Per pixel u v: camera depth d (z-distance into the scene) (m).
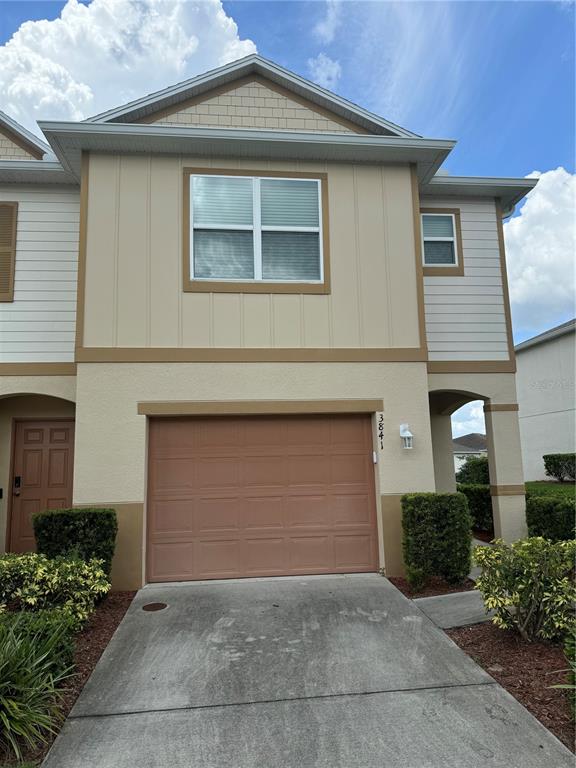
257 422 7.29
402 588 6.51
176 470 7.09
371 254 7.61
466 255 9.16
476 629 5.12
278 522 7.16
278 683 4.16
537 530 8.45
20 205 8.28
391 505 7.14
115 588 6.58
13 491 8.49
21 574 5.14
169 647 4.86
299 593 6.33
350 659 4.56
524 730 3.46
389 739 3.40
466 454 26.72
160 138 7.11
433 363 8.78
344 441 7.41
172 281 7.18
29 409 8.62
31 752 3.29
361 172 7.77
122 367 6.98
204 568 6.97
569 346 18.09
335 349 7.36
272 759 3.21
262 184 7.56
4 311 8.02
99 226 7.17
